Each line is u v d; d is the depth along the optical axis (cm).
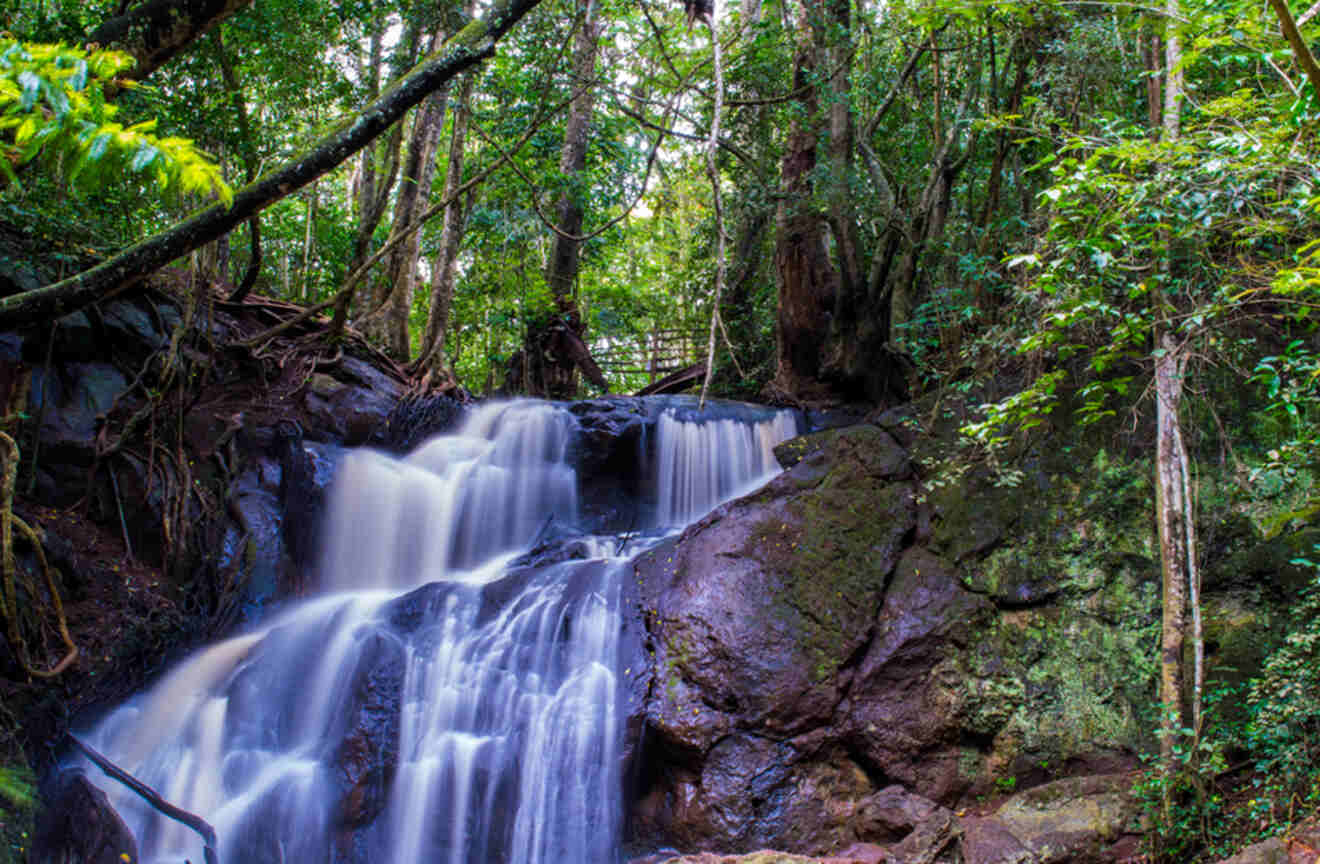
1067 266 547
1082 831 639
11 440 670
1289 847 561
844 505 850
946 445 881
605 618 809
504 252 1638
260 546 948
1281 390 578
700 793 716
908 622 770
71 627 754
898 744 728
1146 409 816
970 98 1091
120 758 717
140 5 376
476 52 361
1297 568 721
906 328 1089
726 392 1481
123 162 201
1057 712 738
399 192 1516
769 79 1273
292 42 1091
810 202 1182
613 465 1165
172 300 1057
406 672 792
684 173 1673
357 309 1553
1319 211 444
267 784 731
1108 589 773
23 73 186
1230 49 526
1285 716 643
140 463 905
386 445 1142
